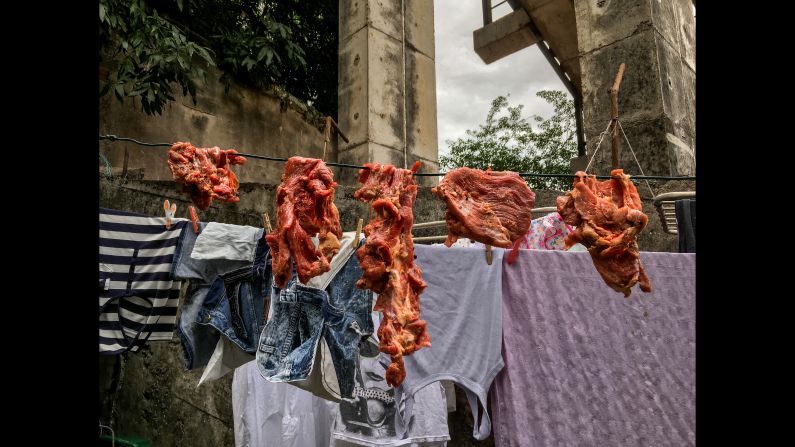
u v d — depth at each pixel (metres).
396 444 3.74
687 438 3.69
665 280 3.91
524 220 3.18
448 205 3.09
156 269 3.37
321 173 2.96
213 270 3.43
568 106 14.30
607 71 6.46
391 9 8.04
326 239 2.95
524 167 14.10
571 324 3.75
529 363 3.65
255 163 8.21
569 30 11.32
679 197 4.02
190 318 3.39
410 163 7.92
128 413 5.20
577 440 3.59
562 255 3.84
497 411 3.62
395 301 2.85
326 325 3.29
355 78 7.77
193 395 5.09
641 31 6.29
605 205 3.12
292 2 9.52
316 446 4.30
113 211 3.32
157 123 7.07
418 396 3.88
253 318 3.44
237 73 8.14
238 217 5.61
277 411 4.21
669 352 3.80
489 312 3.64
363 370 3.87
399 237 3.00
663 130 5.98
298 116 9.05
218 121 7.80
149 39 6.58
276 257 2.97
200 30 7.93
